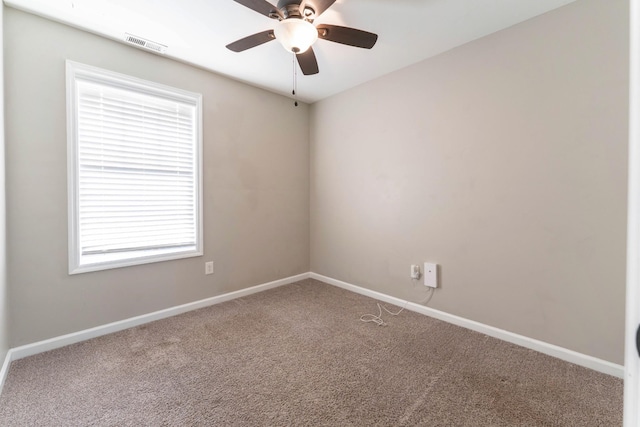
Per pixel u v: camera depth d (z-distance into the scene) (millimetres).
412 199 2707
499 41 2121
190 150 2762
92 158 2238
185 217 2760
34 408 1507
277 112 3400
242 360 1944
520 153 2053
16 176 1915
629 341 445
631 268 442
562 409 1500
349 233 3322
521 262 2078
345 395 1616
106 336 2258
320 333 2316
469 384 1697
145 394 1619
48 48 2002
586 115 1794
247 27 2105
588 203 1807
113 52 2266
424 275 2639
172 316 2635
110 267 2299
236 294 3092
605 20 1717
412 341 2182
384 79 2885
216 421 1438
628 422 441
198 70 2734
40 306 2023
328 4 1652
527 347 2064
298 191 3672
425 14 1945
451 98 2396
